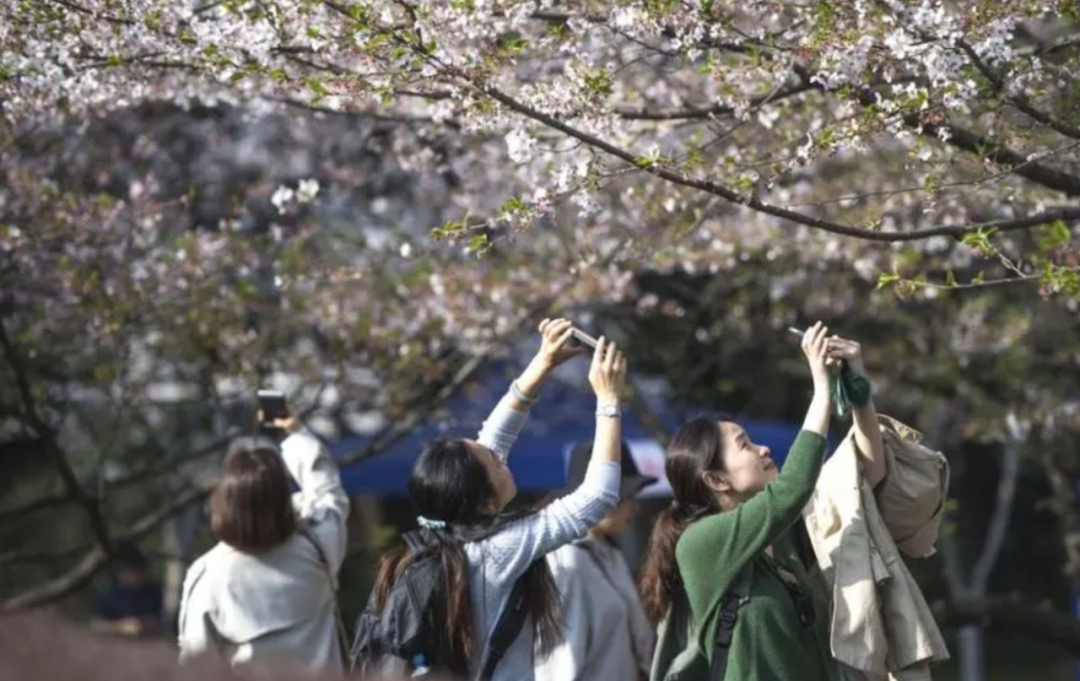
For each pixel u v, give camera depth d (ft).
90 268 63.31
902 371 80.79
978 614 70.13
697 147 42.86
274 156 82.07
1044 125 38.93
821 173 65.51
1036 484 140.15
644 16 37.52
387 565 33.83
